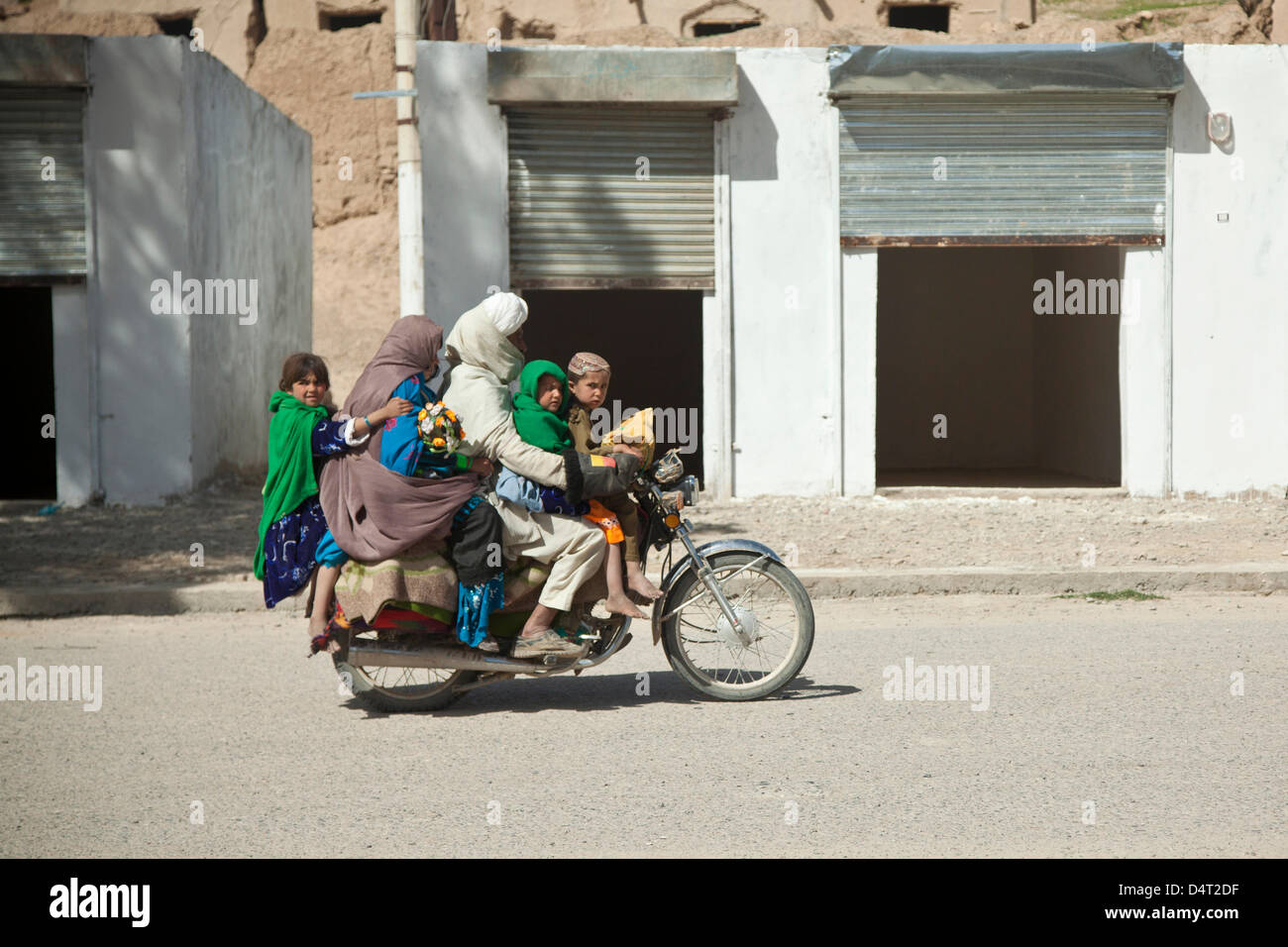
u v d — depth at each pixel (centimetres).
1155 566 938
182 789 494
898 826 444
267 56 3000
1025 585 912
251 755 538
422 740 557
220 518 1228
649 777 501
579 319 2214
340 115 2994
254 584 898
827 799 472
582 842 433
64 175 1311
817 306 1335
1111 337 1526
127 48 1300
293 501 579
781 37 2419
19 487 1538
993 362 1875
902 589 911
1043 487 1457
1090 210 1331
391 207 3014
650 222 1318
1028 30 2581
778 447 1338
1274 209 1337
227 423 1498
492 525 570
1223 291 1337
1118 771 501
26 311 1942
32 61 1278
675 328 2227
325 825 452
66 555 1027
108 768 522
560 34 2791
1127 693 619
